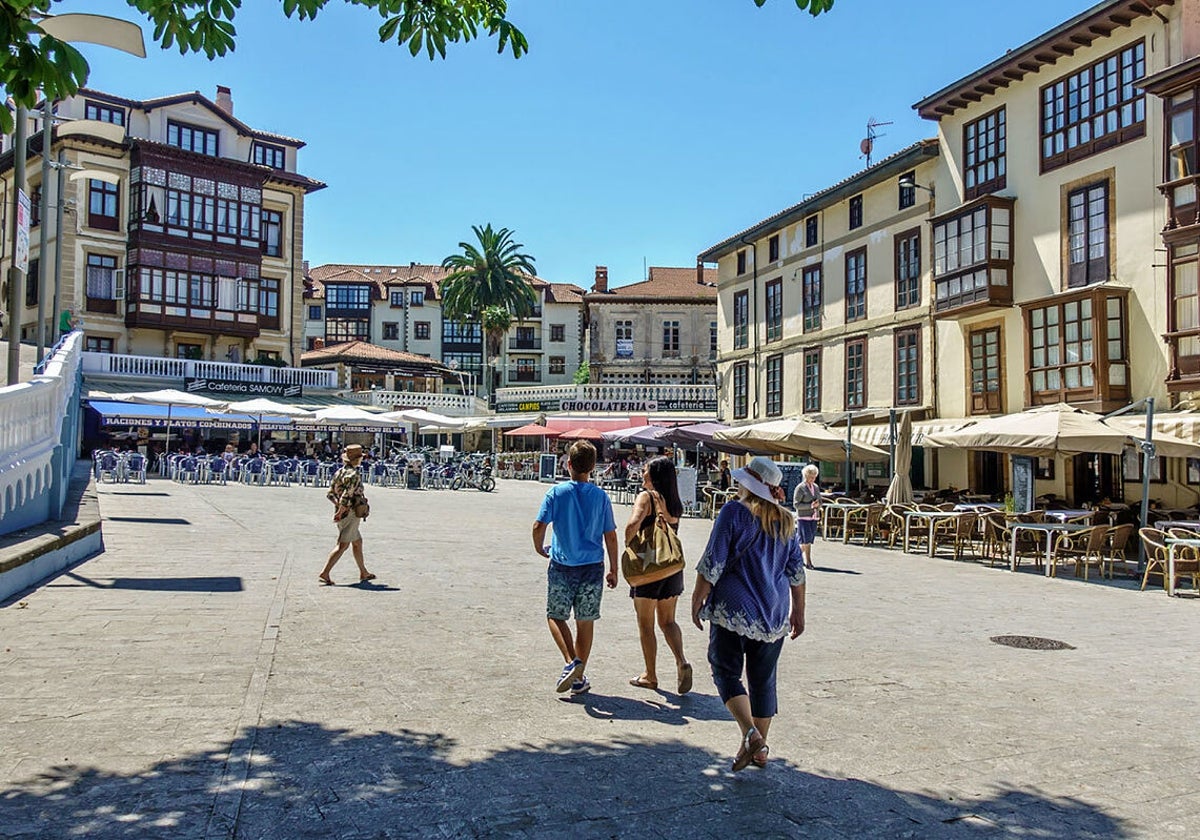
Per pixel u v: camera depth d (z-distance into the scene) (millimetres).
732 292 38594
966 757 5168
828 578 13281
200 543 12891
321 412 33062
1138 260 19875
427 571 11828
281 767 4520
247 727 5066
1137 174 19953
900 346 27891
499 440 56031
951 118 25828
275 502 22078
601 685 6496
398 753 4816
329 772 4488
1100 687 7012
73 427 18531
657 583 6344
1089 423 14766
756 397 36219
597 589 6266
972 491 24500
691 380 59312
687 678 6289
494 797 4297
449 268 74312
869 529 18938
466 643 7617
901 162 27203
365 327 74375
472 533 17250
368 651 7117
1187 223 18406
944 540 17906
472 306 68625
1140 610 11180
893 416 20672
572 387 52094
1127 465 14906
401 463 35969
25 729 4824
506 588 10766
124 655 6430
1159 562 13016
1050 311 21719
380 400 50219
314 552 12906
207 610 8180
